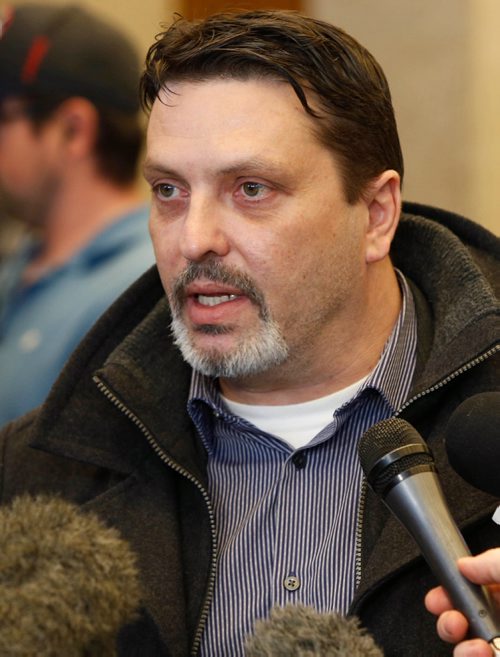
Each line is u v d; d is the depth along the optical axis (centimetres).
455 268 275
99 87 385
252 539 262
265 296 254
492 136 479
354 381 272
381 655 184
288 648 179
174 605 254
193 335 259
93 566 172
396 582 244
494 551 188
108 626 171
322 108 255
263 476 271
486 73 478
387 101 271
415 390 256
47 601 165
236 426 272
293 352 262
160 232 262
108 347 291
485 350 251
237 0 506
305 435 271
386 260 279
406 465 202
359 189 264
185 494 275
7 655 161
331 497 262
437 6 482
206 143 250
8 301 393
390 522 246
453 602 192
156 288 296
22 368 382
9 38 384
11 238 404
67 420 282
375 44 491
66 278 388
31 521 177
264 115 251
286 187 252
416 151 487
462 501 244
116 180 395
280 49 252
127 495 274
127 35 397
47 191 389
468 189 481
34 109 384
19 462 294
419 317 279
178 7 517
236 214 253
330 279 260
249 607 254
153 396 277
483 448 209
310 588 252
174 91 255
